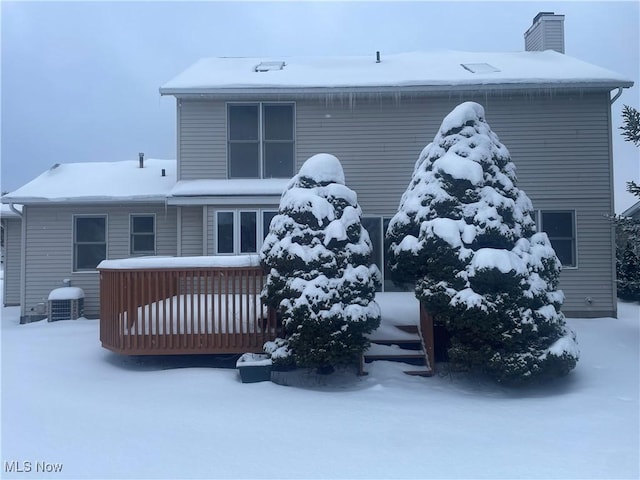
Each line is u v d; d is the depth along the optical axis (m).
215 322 9.95
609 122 14.25
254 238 14.09
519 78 13.90
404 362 9.93
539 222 14.23
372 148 14.47
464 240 9.03
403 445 6.19
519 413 7.58
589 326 12.91
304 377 9.28
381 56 17.91
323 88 14.05
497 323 8.62
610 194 14.21
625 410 7.73
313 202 9.11
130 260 9.89
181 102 14.52
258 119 14.62
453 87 13.92
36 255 16.05
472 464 5.62
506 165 9.95
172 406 7.60
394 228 10.12
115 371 9.73
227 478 5.20
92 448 5.94
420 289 9.27
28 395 8.01
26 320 15.96
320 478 5.23
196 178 14.54
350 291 8.84
